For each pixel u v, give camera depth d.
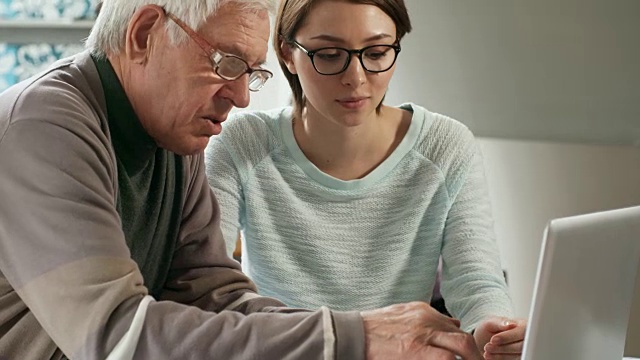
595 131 2.90
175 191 1.54
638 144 2.88
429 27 2.93
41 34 3.21
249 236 1.87
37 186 1.21
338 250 1.83
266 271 1.85
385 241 1.83
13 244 1.22
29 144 1.22
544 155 2.87
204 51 1.30
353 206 1.83
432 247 1.85
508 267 2.89
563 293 1.07
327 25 1.62
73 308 1.19
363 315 1.21
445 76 2.95
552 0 2.85
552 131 2.92
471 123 2.96
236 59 1.31
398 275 1.84
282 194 1.84
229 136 1.87
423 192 1.83
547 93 2.91
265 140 1.86
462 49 2.92
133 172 1.41
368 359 1.17
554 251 1.04
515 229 2.89
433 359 1.17
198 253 1.60
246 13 1.32
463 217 1.83
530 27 2.88
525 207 2.89
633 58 2.85
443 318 1.22
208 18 1.30
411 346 1.17
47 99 1.27
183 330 1.18
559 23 2.87
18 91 1.29
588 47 2.86
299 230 1.83
